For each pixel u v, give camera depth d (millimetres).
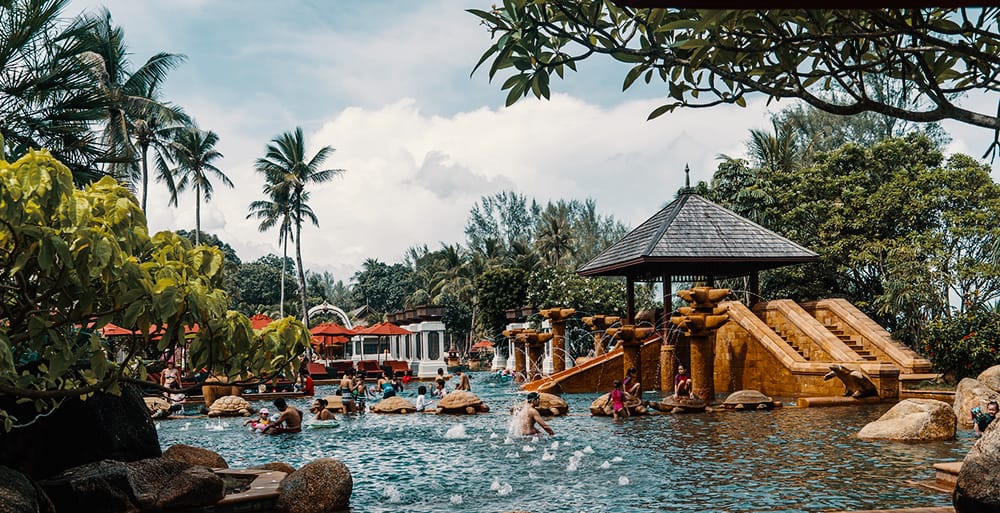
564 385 30641
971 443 14492
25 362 9914
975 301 28953
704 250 30359
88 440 10211
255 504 9641
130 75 38281
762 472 11914
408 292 109062
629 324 33938
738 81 5246
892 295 29094
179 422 23438
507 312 52156
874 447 14211
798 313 28188
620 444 15594
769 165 45875
